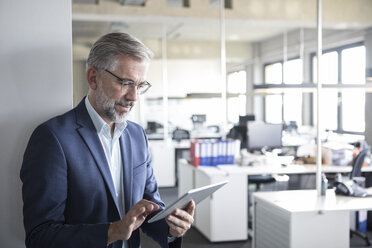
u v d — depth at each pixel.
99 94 1.24
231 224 4.09
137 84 1.24
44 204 1.16
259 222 3.08
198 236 4.29
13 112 1.50
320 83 2.96
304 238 2.65
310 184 4.46
